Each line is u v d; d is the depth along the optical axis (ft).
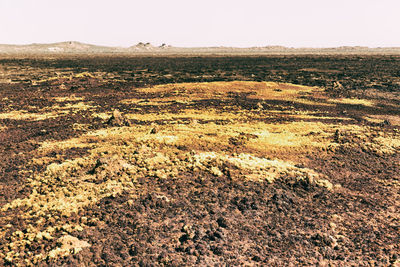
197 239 54.34
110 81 282.56
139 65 505.66
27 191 70.79
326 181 80.89
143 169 81.00
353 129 127.44
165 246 52.39
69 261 47.50
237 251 52.11
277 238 56.24
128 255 49.78
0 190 71.10
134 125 131.34
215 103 190.08
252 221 61.72
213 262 48.96
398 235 59.21
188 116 152.76
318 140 111.86
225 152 96.94
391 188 80.02
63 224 57.31
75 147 102.06
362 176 87.20
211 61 592.19
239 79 306.35
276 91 233.35
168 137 107.14
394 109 180.45
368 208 69.62
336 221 63.41
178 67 465.47
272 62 547.08
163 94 225.15
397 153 104.68
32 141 109.50
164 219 60.39
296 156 97.86
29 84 271.49
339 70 399.65
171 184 74.84
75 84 261.85
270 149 101.81
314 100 203.21
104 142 106.11
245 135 116.57
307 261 50.29
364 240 57.31
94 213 61.16
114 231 55.77
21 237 53.16
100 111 165.78
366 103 196.65
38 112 161.99
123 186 72.43
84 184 73.15
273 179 79.82
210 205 66.18
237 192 72.95
